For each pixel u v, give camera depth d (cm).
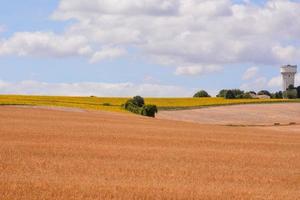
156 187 2166
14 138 3925
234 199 1989
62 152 3228
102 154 3219
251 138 5053
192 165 2909
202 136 4928
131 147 3681
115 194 1981
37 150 3266
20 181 2170
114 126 5528
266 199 2016
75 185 2125
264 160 3266
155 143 4050
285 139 5150
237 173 2684
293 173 2742
